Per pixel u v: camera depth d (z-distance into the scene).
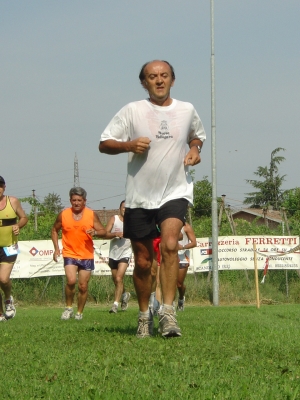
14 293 19.22
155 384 4.32
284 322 9.75
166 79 6.63
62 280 19.47
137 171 6.65
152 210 6.65
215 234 19.56
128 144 6.45
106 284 19.52
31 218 38.62
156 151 6.59
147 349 5.79
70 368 4.98
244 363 5.13
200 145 6.92
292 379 4.52
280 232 23.19
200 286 20.19
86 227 11.94
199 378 4.49
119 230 14.78
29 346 6.31
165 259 6.53
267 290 20.44
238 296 20.16
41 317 12.45
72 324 9.41
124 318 11.09
